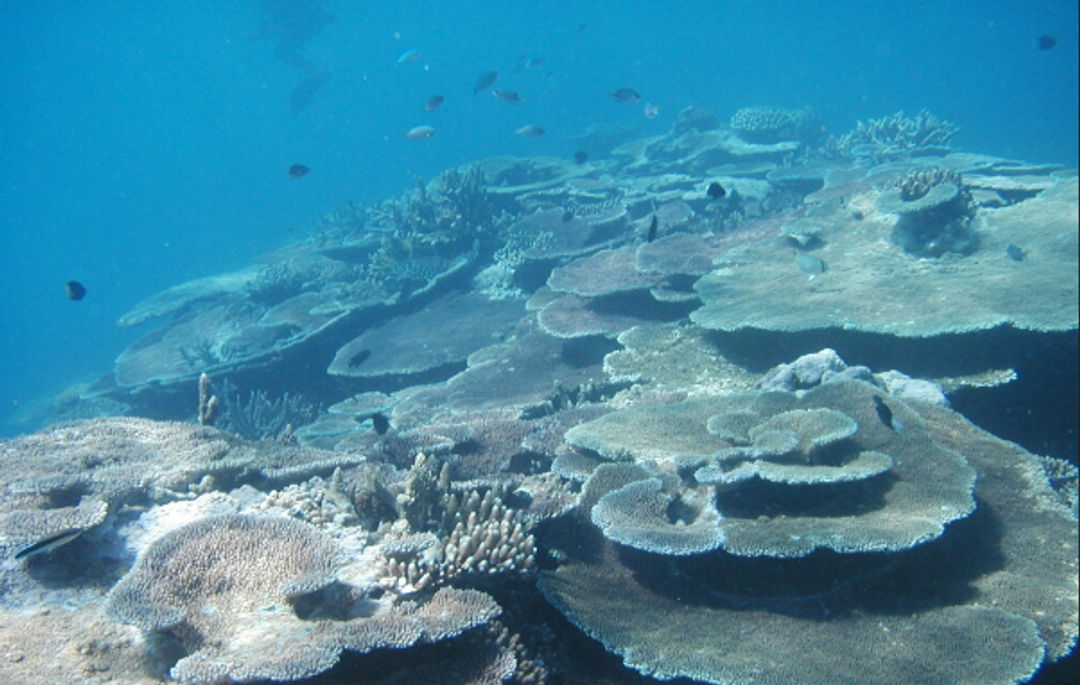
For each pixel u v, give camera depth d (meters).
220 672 1.06
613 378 2.63
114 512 1.44
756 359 2.56
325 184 23.75
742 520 1.58
